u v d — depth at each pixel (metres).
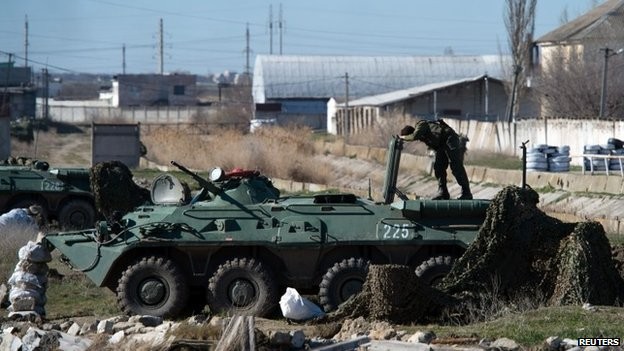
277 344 34.56
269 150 127.38
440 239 44.97
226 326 34.91
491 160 131.50
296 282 45.81
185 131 161.38
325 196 46.44
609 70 157.62
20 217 66.00
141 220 46.75
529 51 177.00
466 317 40.09
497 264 41.75
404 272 39.81
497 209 42.00
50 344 37.47
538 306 40.69
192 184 99.81
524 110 184.50
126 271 45.50
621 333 34.81
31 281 44.38
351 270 44.72
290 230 45.47
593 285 40.72
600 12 180.50
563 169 109.94
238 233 45.56
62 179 75.38
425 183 113.56
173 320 44.97
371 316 40.22
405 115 165.25
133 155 124.25
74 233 47.88
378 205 46.19
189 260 46.09
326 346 34.53
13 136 181.88
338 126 197.75
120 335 37.00
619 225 70.50
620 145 108.44
